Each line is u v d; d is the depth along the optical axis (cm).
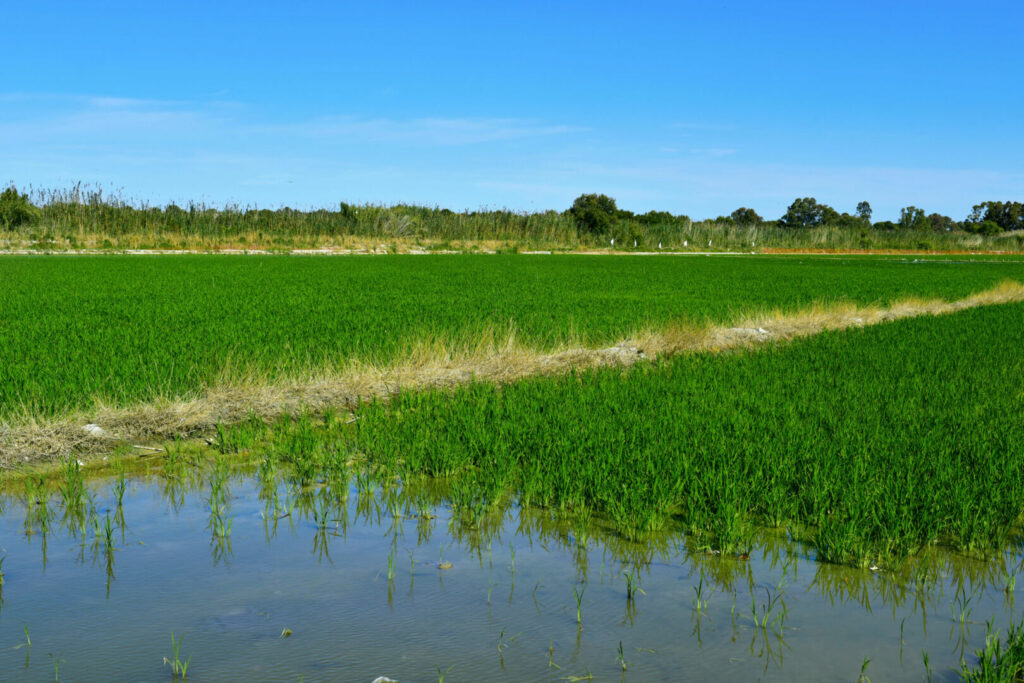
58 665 368
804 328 1786
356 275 3219
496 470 651
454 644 395
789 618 432
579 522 582
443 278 3131
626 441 716
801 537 553
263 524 577
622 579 483
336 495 644
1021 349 1391
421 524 579
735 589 471
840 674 372
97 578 474
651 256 6800
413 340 1289
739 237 9838
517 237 8000
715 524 553
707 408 848
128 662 371
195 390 945
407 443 742
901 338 1548
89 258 4338
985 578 492
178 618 420
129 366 1012
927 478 605
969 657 392
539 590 464
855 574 495
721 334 1581
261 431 831
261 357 1115
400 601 445
